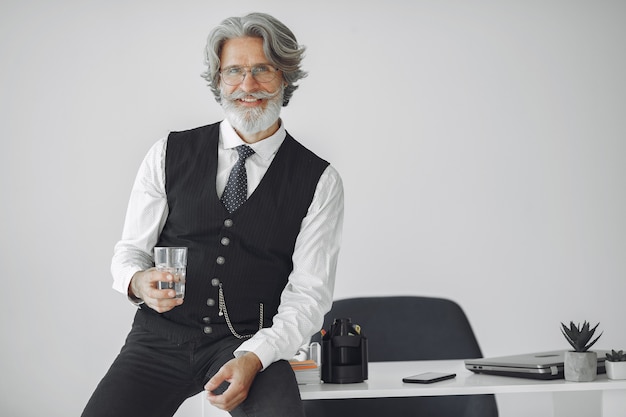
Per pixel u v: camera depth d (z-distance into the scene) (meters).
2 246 3.71
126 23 3.82
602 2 3.95
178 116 3.81
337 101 3.86
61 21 3.79
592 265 3.89
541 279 3.87
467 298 3.84
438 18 3.91
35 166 3.74
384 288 3.83
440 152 3.87
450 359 2.60
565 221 3.89
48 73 3.78
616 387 1.89
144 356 1.92
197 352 1.93
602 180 3.92
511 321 3.85
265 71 2.00
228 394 1.72
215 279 1.97
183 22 3.83
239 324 1.98
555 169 3.90
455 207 3.86
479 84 3.90
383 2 3.89
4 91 3.75
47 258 3.72
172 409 1.95
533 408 3.75
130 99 3.80
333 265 2.06
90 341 3.71
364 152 3.85
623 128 3.93
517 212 3.88
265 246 2.00
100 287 3.73
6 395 3.66
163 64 3.81
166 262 1.76
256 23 1.98
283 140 2.12
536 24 3.94
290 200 2.04
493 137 3.89
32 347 3.69
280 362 1.86
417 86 3.88
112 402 1.82
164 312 1.98
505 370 2.03
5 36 3.77
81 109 3.78
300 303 1.95
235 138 2.06
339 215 2.12
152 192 2.05
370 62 3.88
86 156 3.77
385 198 3.85
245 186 2.03
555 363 1.96
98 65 3.80
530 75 3.92
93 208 3.76
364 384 1.95
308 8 3.87
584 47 3.95
